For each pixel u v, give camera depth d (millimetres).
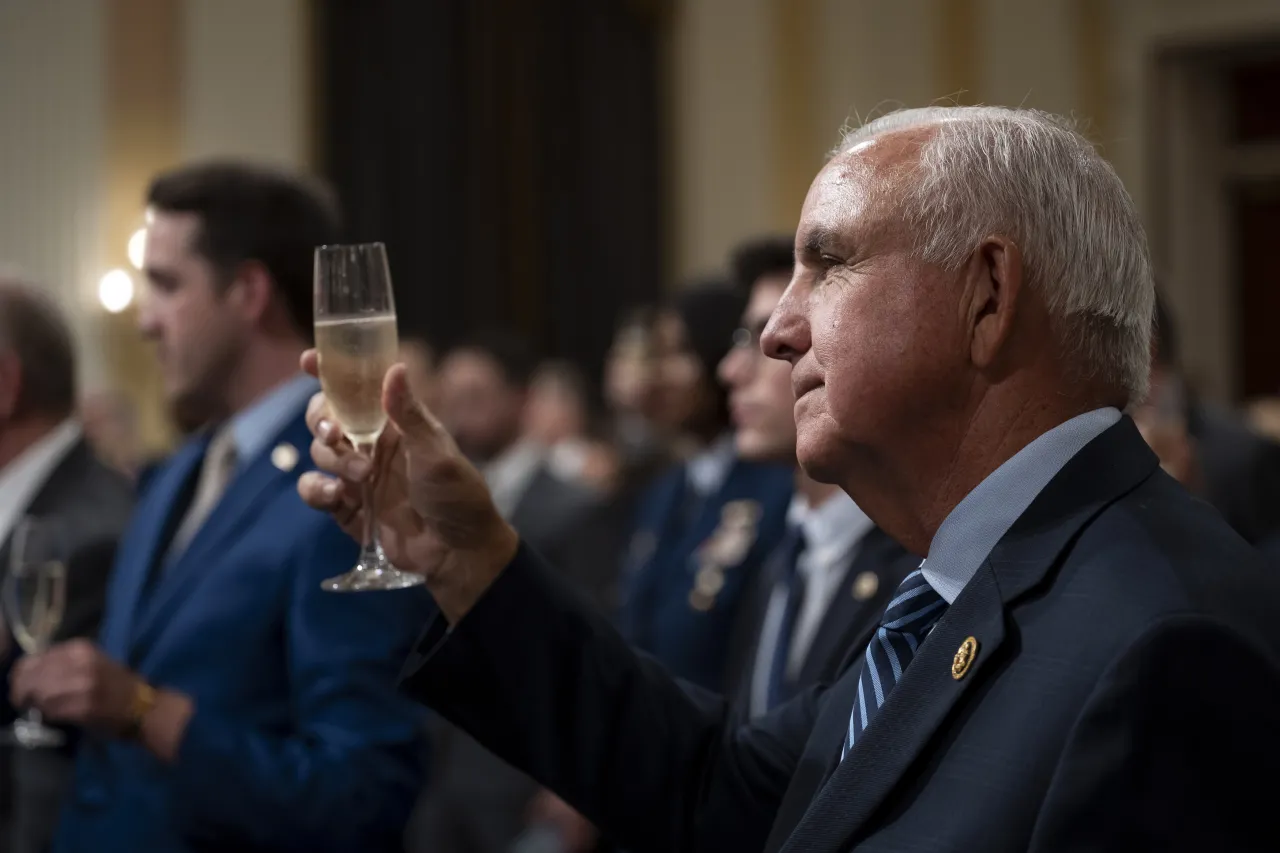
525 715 1474
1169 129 10164
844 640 1911
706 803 1506
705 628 3162
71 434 2822
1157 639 1002
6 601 2387
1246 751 974
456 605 1493
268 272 2279
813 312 1270
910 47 10141
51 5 9102
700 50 10398
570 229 10438
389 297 1529
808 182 10172
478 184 10188
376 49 9891
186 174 2311
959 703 1128
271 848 1932
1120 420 1228
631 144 10492
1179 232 10258
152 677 2070
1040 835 997
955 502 1242
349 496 1542
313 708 1992
